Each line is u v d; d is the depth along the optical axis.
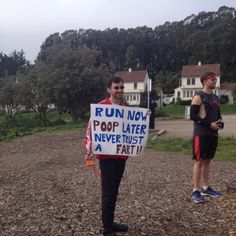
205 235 5.71
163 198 7.67
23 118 48.34
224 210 6.78
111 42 136.38
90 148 5.67
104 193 5.59
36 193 8.34
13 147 18.02
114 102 5.80
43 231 5.83
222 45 117.25
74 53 43.62
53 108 48.66
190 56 131.00
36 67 46.84
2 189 8.84
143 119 5.82
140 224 6.16
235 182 8.91
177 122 35.34
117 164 5.68
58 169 11.48
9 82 50.25
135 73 94.50
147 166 11.48
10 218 6.48
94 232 5.79
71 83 41.91
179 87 96.81
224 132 22.91
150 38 139.50
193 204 7.21
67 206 7.16
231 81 110.94
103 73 43.59
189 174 10.14
